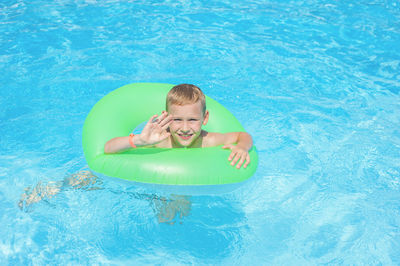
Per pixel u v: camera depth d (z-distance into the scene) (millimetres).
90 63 4234
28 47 4512
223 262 2145
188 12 5590
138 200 2475
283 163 2932
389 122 3461
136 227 2324
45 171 2752
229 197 2586
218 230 2338
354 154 3047
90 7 5656
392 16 5574
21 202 2475
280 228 2373
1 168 2766
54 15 5363
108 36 4844
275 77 4121
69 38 4758
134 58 4363
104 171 2355
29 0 5871
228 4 5918
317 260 2170
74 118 3369
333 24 5332
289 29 5176
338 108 3645
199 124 2412
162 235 2287
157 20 5305
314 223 2420
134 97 2889
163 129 2309
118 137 2406
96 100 3627
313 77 4141
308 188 2697
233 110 3559
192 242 2256
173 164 2260
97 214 2391
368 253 2217
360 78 4156
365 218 2461
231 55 4508
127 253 2170
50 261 2104
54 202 2463
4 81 3850
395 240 2307
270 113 3535
